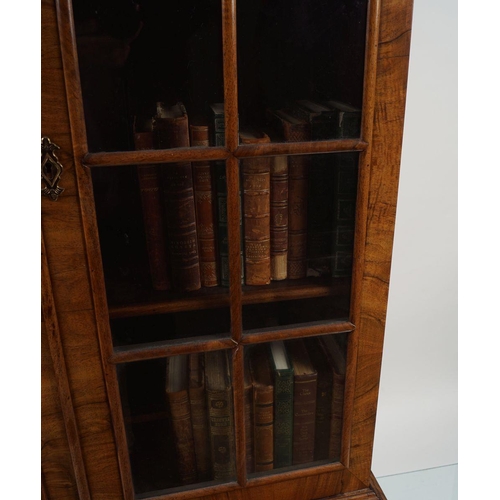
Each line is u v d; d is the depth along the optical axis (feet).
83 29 1.98
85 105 2.06
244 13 2.08
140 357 2.50
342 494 3.18
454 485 4.77
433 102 3.87
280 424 2.89
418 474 4.92
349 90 2.27
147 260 2.38
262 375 2.73
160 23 2.02
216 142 2.23
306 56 2.19
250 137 2.26
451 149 4.04
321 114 2.28
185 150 2.20
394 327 4.61
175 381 2.63
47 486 2.72
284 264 2.54
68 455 2.67
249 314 2.58
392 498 4.65
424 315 4.61
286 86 2.21
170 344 2.53
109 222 2.27
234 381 2.67
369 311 2.70
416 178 4.09
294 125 2.27
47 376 2.47
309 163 2.39
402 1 2.16
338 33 2.17
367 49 2.21
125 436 2.68
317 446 3.01
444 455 5.04
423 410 4.91
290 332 2.62
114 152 2.15
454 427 4.99
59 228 2.22
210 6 2.05
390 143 2.38
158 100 2.12
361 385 2.87
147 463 2.79
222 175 2.32
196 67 2.11
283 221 2.47
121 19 2.01
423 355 4.76
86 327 2.42
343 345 2.76
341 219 2.51
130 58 2.05
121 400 2.60
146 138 2.16
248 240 2.47
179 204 2.33
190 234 2.39
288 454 2.99
